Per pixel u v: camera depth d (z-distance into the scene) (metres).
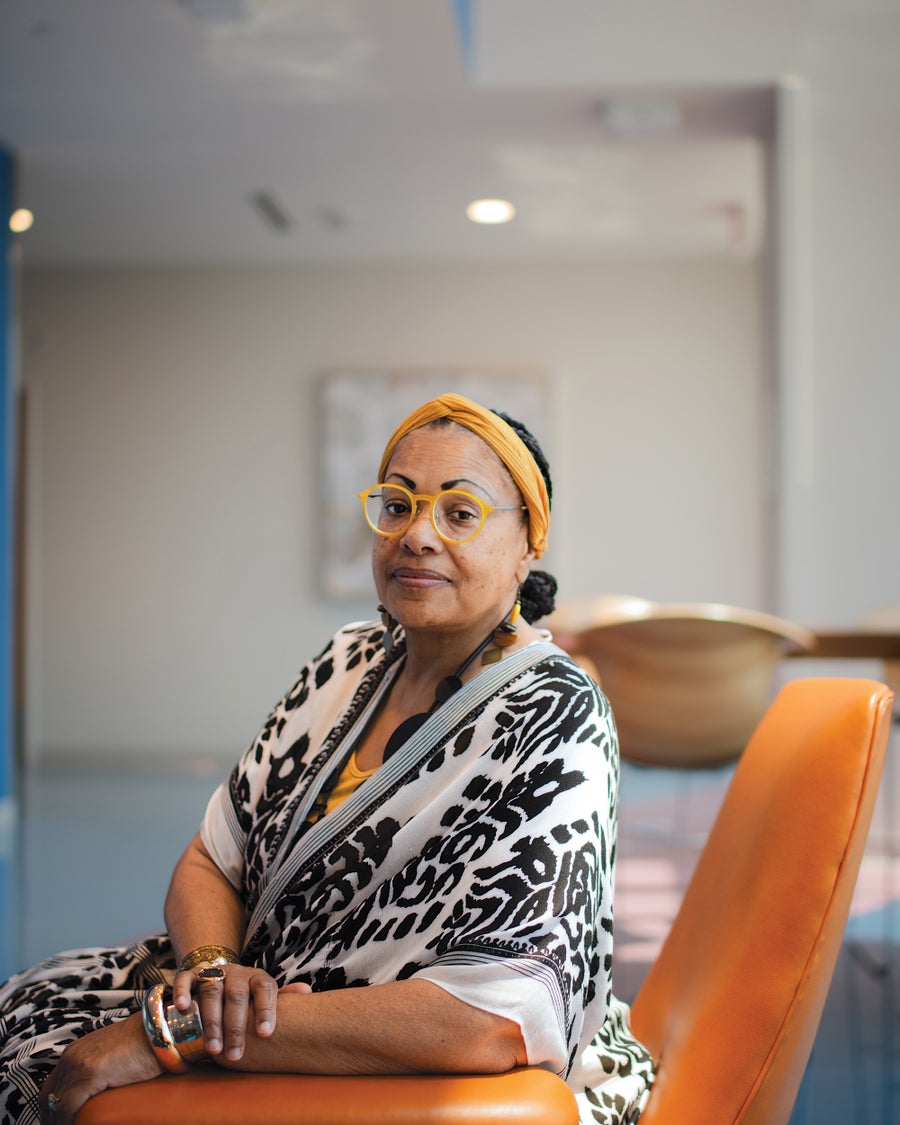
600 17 5.54
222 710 8.86
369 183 7.04
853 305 5.48
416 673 1.52
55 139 6.32
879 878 4.84
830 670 5.48
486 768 1.37
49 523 8.95
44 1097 1.22
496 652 1.48
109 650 8.91
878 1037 3.02
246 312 8.87
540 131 6.18
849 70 5.48
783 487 5.50
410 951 1.29
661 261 8.70
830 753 1.40
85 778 8.13
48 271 8.94
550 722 1.37
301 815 1.50
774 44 5.49
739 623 3.85
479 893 1.27
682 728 4.01
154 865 5.34
